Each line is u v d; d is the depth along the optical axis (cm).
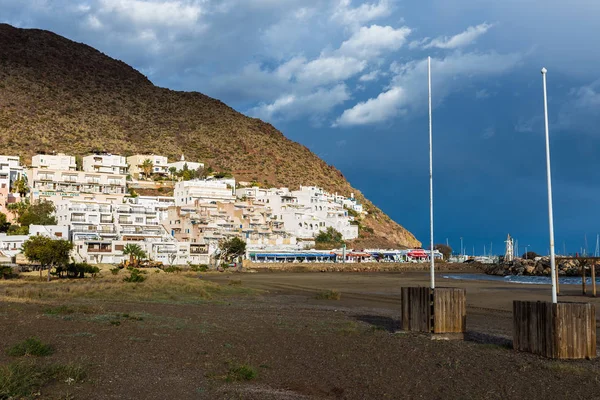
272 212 18662
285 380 1692
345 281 8844
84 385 1524
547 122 2044
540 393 1575
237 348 2169
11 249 10769
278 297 5209
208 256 13500
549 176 2003
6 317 2773
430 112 2608
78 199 15288
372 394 1559
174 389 1535
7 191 15400
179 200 17275
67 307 3219
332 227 19225
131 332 2447
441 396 1544
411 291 2536
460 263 18338
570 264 13325
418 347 2208
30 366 1653
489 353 2083
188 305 3984
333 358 2011
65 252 7931
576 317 1959
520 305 2117
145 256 11856
